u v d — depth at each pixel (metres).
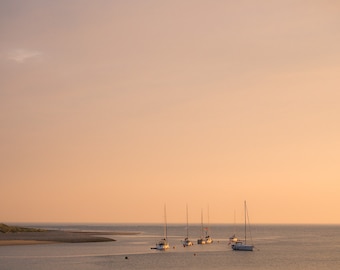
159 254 115.25
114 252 115.38
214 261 101.88
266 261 103.50
